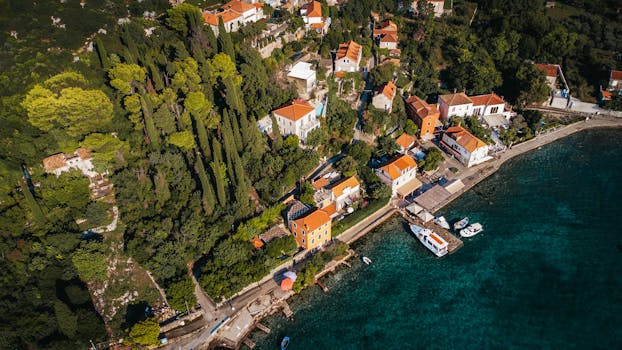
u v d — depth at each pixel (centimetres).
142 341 8544
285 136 12925
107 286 9412
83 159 10262
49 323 8394
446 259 10931
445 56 17325
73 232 9544
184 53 12444
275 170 11575
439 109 15450
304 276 9962
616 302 9775
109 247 9775
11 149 9900
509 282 10300
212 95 12181
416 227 11544
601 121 15662
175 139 10650
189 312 9356
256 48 14675
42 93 10144
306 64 14562
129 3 14988
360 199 12100
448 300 9962
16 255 8806
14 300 8494
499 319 9525
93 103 10112
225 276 9494
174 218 10125
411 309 9788
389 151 13450
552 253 10975
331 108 13525
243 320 9462
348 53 15050
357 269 10719
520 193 12850
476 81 15838
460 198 12731
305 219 10338
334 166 12538
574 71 17125
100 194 10262
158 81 11506
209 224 10244
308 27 16775
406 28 18250
